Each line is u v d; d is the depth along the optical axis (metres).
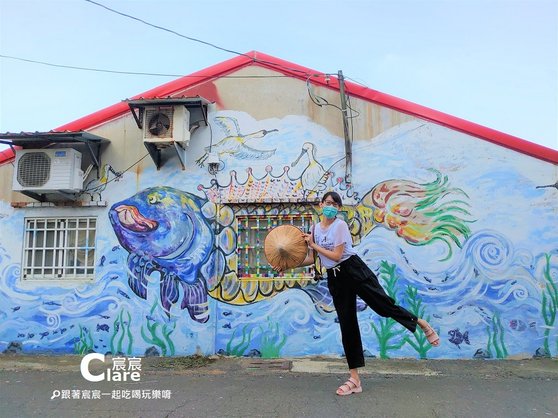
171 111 6.53
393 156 6.64
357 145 6.70
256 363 6.14
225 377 5.50
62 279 6.86
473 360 6.22
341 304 4.73
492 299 6.35
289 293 6.54
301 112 6.82
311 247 4.76
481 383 5.21
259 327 6.52
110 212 6.89
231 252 6.66
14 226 7.00
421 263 6.46
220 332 6.56
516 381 5.29
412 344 6.36
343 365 6.00
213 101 6.95
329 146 6.73
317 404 4.50
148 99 6.34
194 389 5.04
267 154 6.80
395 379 5.37
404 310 4.64
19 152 6.68
